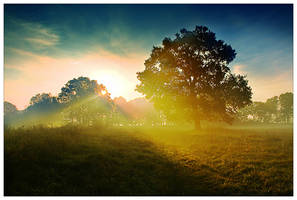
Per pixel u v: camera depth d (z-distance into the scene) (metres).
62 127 17.11
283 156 9.37
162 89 26.94
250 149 11.18
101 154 8.85
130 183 6.18
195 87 26.34
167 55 26.12
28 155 7.17
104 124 27.98
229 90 24.19
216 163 8.47
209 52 26.14
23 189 5.23
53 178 6.05
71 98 59.22
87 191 5.51
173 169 7.67
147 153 10.23
